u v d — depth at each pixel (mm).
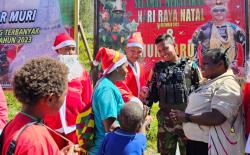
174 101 4855
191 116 3822
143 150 3504
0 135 2084
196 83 4895
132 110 3473
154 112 7227
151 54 7168
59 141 4215
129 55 5309
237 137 3787
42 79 2053
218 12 6902
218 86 3734
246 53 6730
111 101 3619
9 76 8453
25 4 8289
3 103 4047
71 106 4480
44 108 2094
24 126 1986
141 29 7270
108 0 7430
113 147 3469
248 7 6762
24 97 2053
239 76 6715
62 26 7859
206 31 6965
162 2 7172
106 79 3771
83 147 3721
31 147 1902
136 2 7289
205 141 3846
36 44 8195
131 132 3500
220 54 3809
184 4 7074
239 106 3725
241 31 6781
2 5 8516
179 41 7105
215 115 3625
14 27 8406
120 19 7379
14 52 8422
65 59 4641
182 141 4895
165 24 7164
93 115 3738
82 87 4664
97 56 3949
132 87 5266
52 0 7977
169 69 4941
